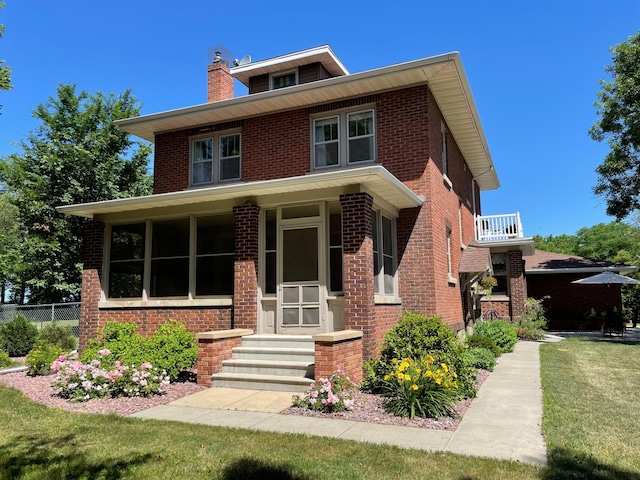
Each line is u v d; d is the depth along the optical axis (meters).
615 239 48.00
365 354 9.26
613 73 19.52
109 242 12.70
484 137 15.98
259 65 16.61
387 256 11.37
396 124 12.04
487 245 19.88
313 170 12.84
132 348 9.38
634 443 5.57
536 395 8.31
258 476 4.52
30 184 25.23
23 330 14.98
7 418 6.73
